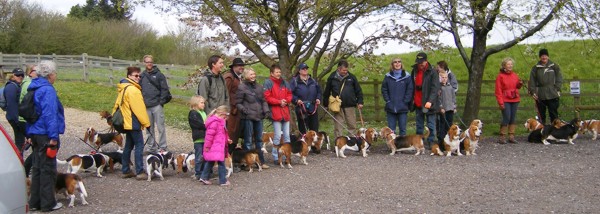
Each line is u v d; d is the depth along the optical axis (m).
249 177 9.02
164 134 11.40
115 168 9.95
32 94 6.79
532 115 16.48
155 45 44.25
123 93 8.65
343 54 14.15
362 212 6.64
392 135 11.05
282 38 11.98
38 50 38.97
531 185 7.91
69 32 40.06
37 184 6.99
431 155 10.78
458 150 10.66
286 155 9.73
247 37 12.21
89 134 11.88
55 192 7.19
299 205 7.04
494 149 11.35
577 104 15.14
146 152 11.78
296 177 8.95
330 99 11.55
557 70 12.58
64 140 13.34
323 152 11.49
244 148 9.66
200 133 8.81
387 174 9.00
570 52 22.62
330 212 6.67
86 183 8.69
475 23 13.26
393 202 7.12
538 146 11.59
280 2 11.67
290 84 11.16
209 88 9.16
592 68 21.06
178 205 7.21
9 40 37.97
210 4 11.23
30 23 38.69
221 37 13.64
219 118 8.38
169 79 24.11
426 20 13.31
